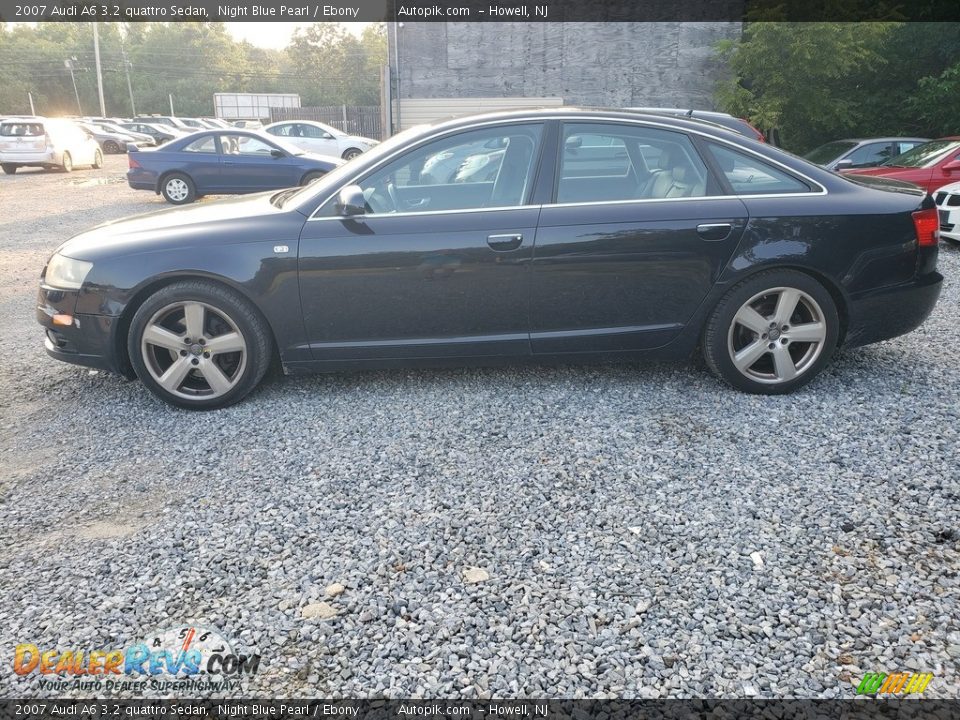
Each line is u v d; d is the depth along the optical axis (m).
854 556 2.60
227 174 13.34
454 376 4.39
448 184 3.89
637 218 3.77
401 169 3.88
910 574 2.50
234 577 2.56
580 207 3.81
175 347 3.88
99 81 58.09
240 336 3.89
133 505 3.05
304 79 100.69
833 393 4.03
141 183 13.30
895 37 16.53
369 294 3.82
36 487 3.22
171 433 3.73
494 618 2.33
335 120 36.94
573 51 18.86
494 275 3.80
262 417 3.89
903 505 2.91
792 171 3.89
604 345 3.96
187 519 2.93
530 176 3.86
